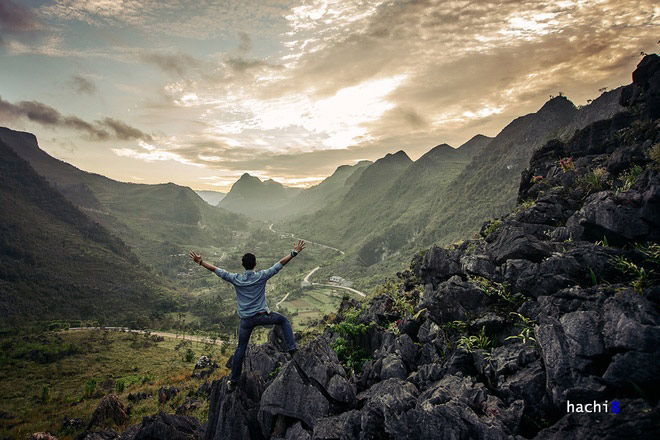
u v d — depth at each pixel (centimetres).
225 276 577
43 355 9462
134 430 950
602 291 492
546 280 590
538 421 413
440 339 659
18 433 3008
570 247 657
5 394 6384
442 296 702
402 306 967
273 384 627
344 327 931
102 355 9781
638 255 548
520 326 555
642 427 312
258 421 645
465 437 409
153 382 4697
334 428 531
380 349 821
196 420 967
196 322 17688
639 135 1182
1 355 9706
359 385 690
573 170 1199
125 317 17612
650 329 371
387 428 460
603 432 329
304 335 2045
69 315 17375
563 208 945
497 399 450
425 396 493
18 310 16538
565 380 410
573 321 450
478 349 562
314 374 609
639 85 1436
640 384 355
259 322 575
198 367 5306
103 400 2022
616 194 667
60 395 5988
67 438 2339
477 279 712
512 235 731
